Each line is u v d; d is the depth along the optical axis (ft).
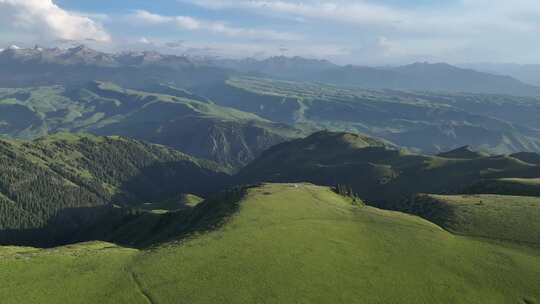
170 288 265.34
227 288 265.13
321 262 306.55
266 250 320.50
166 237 595.88
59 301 249.75
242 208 431.84
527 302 269.03
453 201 514.27
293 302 254.06
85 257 319.47
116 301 251.39
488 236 382.83
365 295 267.59
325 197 515.50
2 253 358.84
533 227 393.91
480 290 281.33
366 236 367.25
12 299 249.14
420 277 294.66
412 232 382.42
